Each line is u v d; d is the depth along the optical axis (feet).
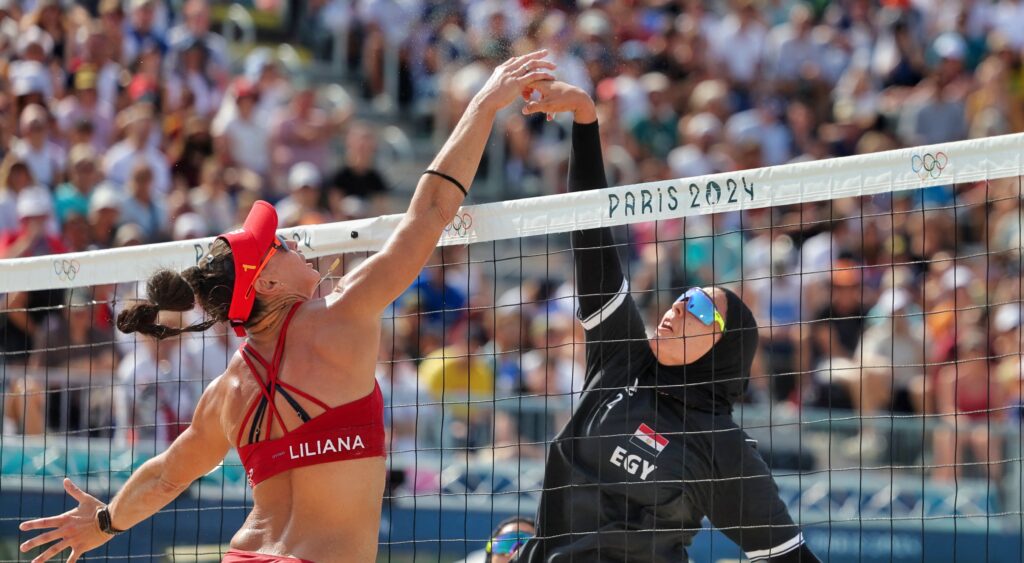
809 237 69.00
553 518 23.29
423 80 81.30
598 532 22.56
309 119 70.79
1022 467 48.65
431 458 50.01
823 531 50.49
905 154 21.16
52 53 67.77
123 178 62.90
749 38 87.40
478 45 80.33
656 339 23.17
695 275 65.31
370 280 19.33
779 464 52.85
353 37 82.23
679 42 86.17
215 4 82.23
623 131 78.48
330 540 18.56
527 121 77.77
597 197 22.68
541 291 62.95
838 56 89.45
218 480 42.73
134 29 71.15
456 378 54.65
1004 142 20.56
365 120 79.82
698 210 22.15
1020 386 52.95
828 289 63.10
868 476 51.90
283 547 18.60
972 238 70.44
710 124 78.69
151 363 47.16
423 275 60.29
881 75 88.12
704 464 22.79
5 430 43.93
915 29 89.20
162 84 68.95
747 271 65.82
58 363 47.39
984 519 50.29
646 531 22.47
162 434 46.68
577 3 83.56
